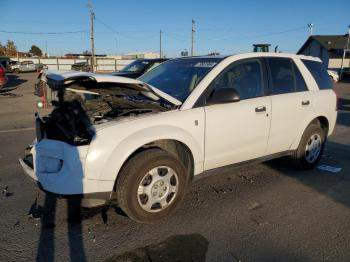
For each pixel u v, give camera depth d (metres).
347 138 7.77
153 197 3.45
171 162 3.50
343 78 36.88
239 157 4.25
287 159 5.35
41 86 4.53
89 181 3.16
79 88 3.94
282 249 3.10
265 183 4.72
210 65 4.20
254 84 4.40
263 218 3.69
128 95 4.27
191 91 3.86
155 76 4.72
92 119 3.51
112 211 3.78
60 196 3.21
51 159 3.32
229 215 3.74
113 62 52.72
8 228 3.40
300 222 3.62
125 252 3.03
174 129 3.54
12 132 7.96
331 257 2.99
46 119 4.10
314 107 5.09
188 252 3.04
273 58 4.73
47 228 3.41
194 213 3.78
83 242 3.18
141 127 3.37
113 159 3.19
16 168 5.19
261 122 4.34
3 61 42.81
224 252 3.04
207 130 3.81
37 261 2.89
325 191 4.48
